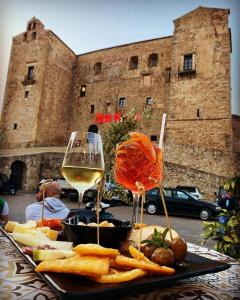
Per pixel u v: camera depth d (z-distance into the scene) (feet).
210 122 82.94
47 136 110.42
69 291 2.49
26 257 3.67
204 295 3.15
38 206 11.48
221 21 87.35
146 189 4.13
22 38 118.11
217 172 76.79
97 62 118.83
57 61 115.75
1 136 112.68
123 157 4.07
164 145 81.05
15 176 86.53
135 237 4.22
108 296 2.72
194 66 87.81
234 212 10.29
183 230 31.24
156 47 106.52
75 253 3.33
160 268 3.18
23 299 2.70
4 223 8.94
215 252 5.92
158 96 102.32
